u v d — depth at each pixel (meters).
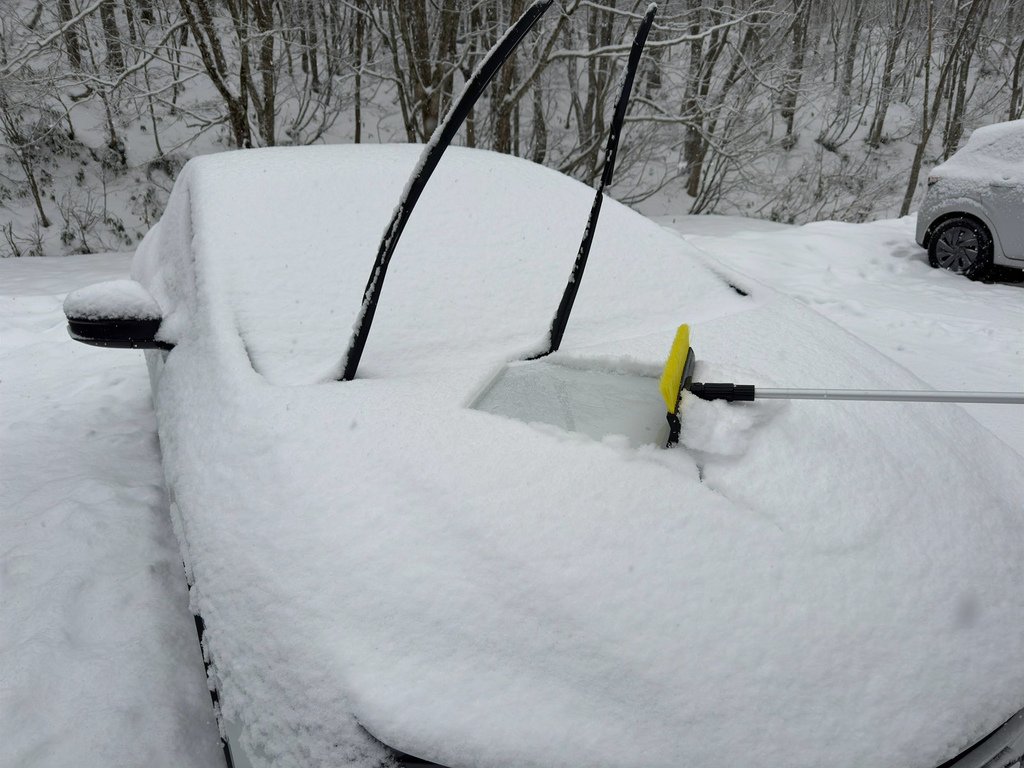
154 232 3.29
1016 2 22.19
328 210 2.60
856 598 1.44
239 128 10.36
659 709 1.26
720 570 1.44
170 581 2.50
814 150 20.92
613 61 12.48
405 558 1.45
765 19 12.88
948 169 7.42
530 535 1.48
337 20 13.80
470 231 2.65
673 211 17.31
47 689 2.03
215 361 2.05
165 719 1.97
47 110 14.73
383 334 2.22
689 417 1.77
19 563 2.53
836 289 6.72
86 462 3.34
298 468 1.67
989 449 2.08
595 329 2.38
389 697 1.26
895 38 20.64
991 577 1.57
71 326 2.29
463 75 12.11
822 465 1.73
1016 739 1.36
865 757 1.24
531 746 1.21
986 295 6.60
